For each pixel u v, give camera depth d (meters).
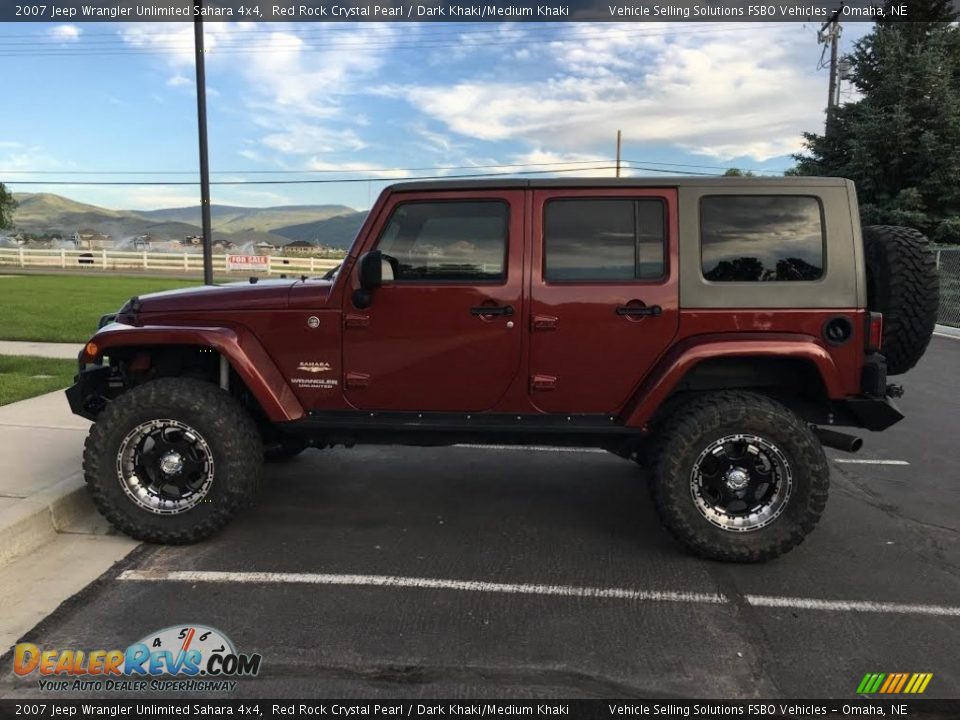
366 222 3.86
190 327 3.92
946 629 3.10
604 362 3.77
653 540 4.09
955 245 19.23
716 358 3.69
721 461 3.71
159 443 3.88
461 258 3.83
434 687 2.65
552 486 5.09
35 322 13.02
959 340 14.32
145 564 3.68
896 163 19.72
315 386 3.94
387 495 4.85
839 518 4.52
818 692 2.64
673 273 3.70
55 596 3.32
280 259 38.97
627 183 3.73
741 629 3.08
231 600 3.30
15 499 4.07
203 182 13.98
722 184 3.71
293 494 4.84
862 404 3.69
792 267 3.70
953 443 6.50
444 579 3.55
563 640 2.98
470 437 3.95
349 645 2.92
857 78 22.06
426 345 3.83
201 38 13.64
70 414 6.28
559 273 3.78
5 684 2.66
